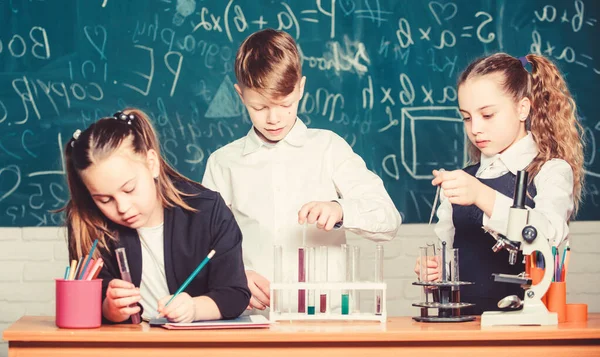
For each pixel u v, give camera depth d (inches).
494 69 76.0
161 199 66.7
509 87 75.5
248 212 83.6
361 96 126.9
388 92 127.0
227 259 65.0
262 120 77.6
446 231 82.7
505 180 77.4
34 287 124.7
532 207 75.2
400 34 127.6
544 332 56.6
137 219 62.8
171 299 59.8
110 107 125.6
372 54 127.2
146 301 68.7
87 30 126.0
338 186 84.1
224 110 126.0
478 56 127.4
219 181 86.6
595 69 127.2
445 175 67.1
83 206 65.9
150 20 126.6
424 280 64.9
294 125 84.8
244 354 55.9
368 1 127.6
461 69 127.3
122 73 125.9
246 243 83.5
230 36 126.8
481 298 77.4
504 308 64.3
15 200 124.3
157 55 126.2
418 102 126.9
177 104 126.0
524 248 62.2
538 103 78.5
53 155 124.9
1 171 124.4
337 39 126.9
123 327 59.3
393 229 77.1
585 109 126.8
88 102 125.5
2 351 123.6
